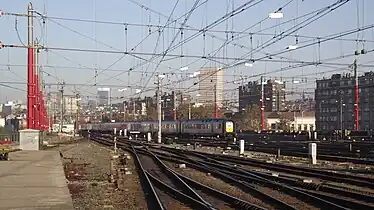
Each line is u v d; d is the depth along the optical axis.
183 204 15.26
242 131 84.31
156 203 15.14
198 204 14.41
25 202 12.22
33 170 20.70
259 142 54.75
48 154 32.38
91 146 56.28
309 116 130.25
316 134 63.16
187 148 49.12
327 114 109.94
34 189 14.59
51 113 108.25
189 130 74.44
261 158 34.03
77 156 38.50
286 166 26.11
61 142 66.88
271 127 115.94
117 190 18.89
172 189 17.91
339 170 25.14
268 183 19.52
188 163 30.86
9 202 12.21
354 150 38.16
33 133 38.44
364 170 24.81
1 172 19.83
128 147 51.50
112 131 104.06
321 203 14.54
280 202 14.55
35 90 47.00
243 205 14.25
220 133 68.00
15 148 37.91
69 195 13.39
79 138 88.75
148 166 30.42
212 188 18.20
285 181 20.50
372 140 55.66
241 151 38.47
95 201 16.03
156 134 76.38
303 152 36.66
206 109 105.38
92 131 120.12
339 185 19.05
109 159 35.59
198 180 22.38
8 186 15.27
